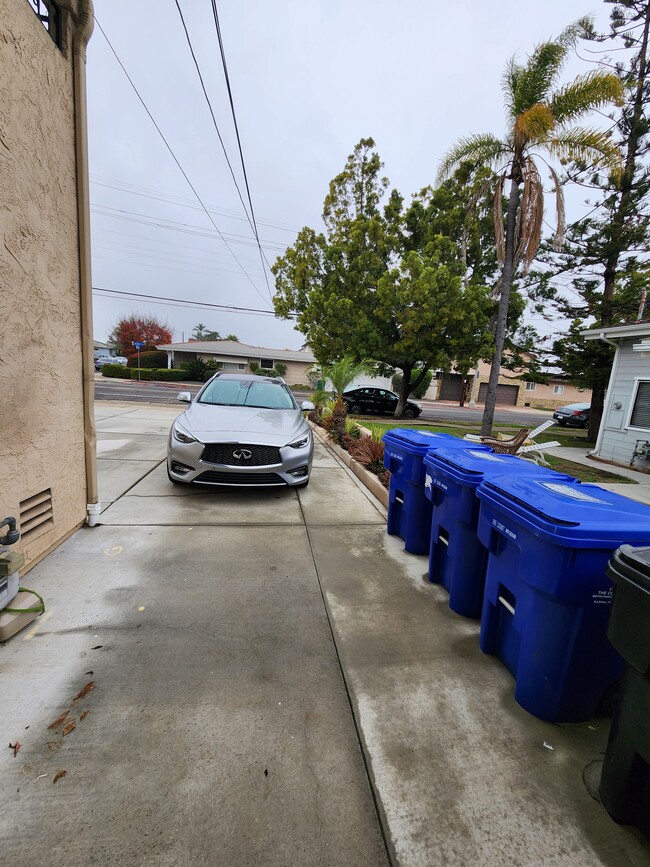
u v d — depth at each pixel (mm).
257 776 1562
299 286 18031
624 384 9844
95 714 1790
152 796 1463
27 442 2740
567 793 1566
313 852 1327
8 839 1300
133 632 2350
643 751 1322
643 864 1338
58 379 3102
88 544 3371
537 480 2342
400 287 15141
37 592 2664
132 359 35781
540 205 9711
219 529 3850
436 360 15398
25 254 2580
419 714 1903
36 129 2633
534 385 36688
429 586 3070
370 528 4125
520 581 1991
